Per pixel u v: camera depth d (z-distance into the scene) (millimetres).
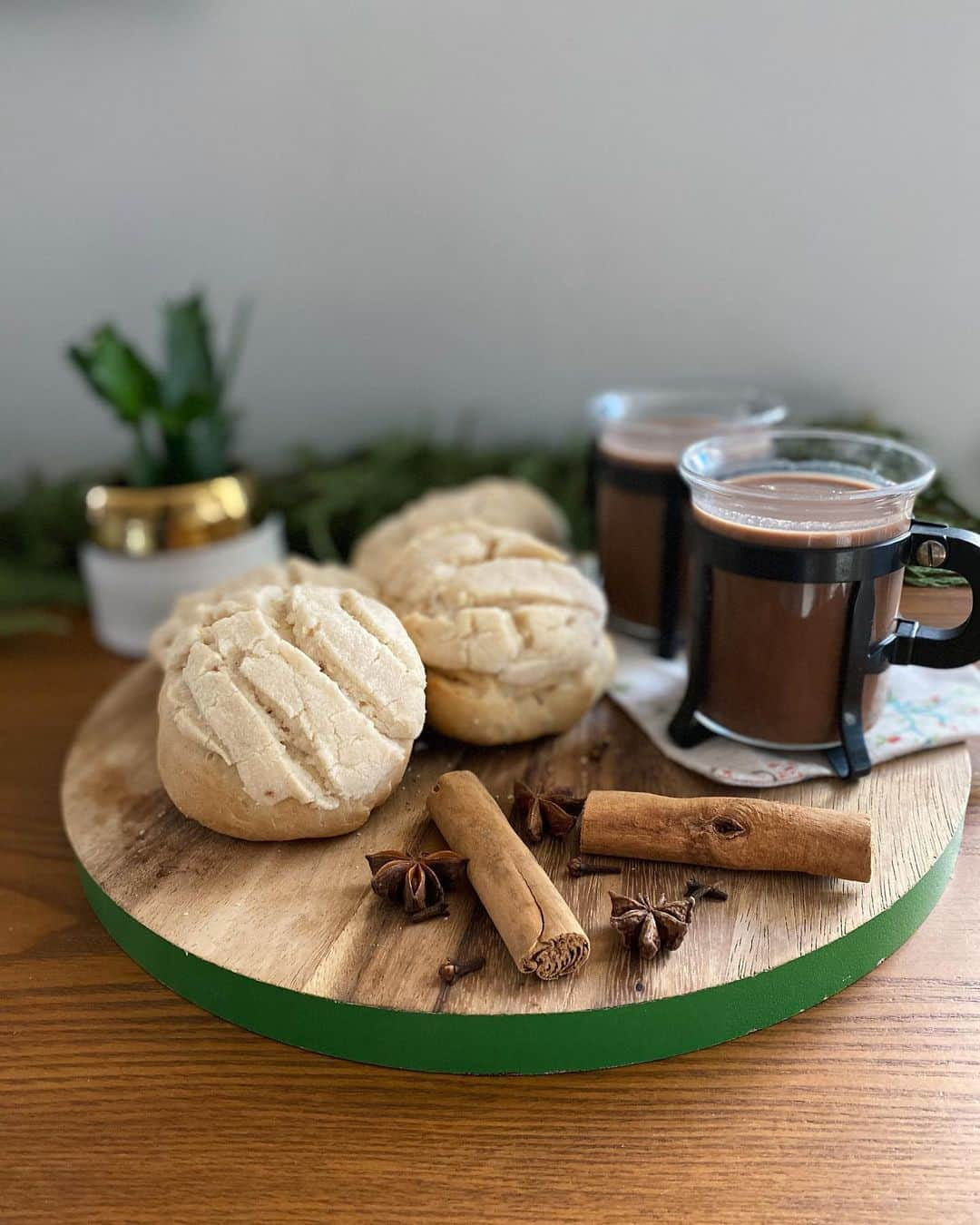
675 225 563
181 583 527
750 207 553
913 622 389
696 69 532
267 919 329
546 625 396
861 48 513
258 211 584
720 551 375
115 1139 291
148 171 579
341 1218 270
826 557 358
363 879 345
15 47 550
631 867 347
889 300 554
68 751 458
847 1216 266
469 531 443
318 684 354
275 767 345
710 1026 305
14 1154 288
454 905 335
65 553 622
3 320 613
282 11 542
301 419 632
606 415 496
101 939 354
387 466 598
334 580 436
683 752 399
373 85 555
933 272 544
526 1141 286
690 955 311
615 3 526
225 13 543
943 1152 279
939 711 407
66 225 591
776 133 537
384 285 597
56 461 646
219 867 353
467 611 394
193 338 529
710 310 577
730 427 458
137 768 410
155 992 333
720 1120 289
